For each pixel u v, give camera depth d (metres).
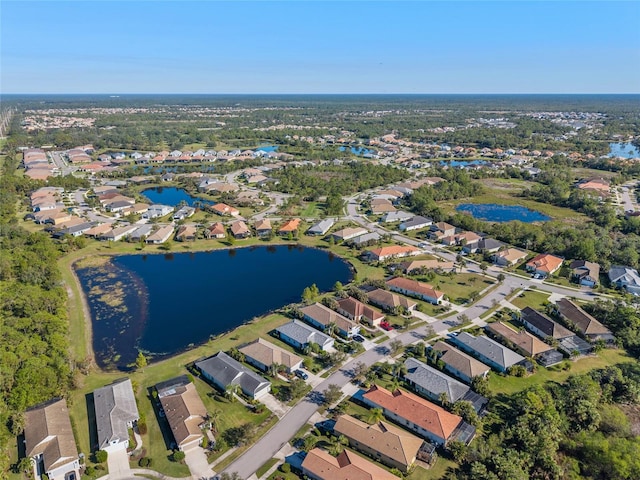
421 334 117.50
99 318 125.12
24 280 133.25
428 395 94.00
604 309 125.94
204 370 97.94
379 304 131.62
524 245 182.00
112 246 177.00
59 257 164.00
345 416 84.31
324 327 117.44
